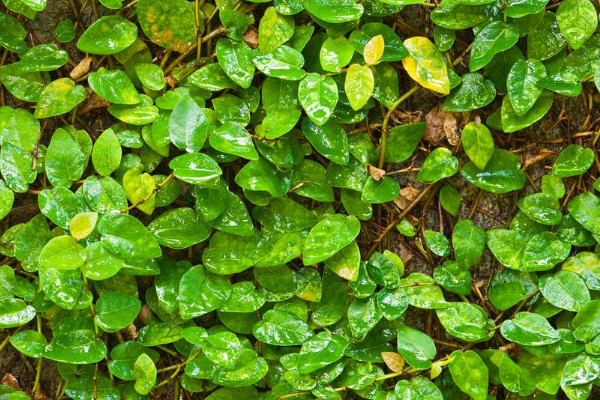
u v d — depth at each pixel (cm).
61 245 65
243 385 67
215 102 68
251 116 68
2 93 67
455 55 69
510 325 69
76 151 67
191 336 67
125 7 67
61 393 69
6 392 68
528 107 68
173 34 67
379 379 69
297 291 69
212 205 67
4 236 67
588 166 69
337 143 68
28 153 67
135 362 67
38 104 67
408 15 69
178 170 65
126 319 67
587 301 69
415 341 69
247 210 68
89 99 68
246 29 67
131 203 67
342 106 68
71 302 66
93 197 66
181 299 67
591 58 69
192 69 68
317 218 69
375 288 69
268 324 69
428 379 69
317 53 68
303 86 67
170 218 68
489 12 68
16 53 67
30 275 67
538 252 69
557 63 69
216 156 67
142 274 67
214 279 68
